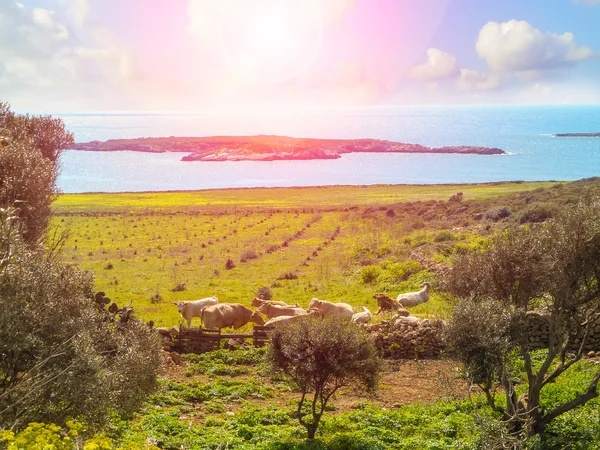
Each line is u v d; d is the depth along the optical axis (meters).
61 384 8.77
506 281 13.29
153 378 12.09
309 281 39.94
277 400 17.17
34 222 13.82
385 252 47.69
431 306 27.86
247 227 75.12
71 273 10.45
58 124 20.81
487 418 11.95
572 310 12.99
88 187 166.38
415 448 12.63
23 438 7.20
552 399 14.83
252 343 22.81
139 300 35.06
